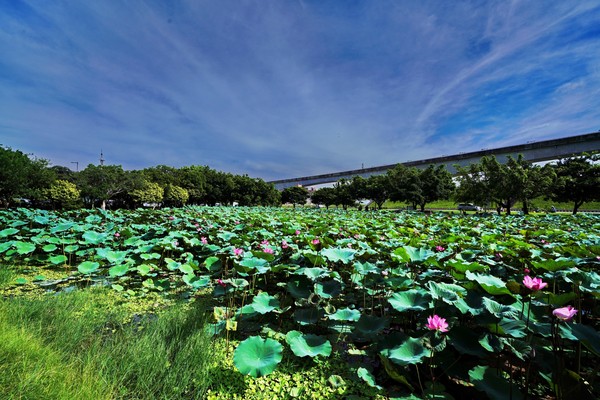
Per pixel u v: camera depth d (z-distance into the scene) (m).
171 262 5.20
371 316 3.19
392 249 5.55
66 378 2.26
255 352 2.61
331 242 5.79
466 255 4.73
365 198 39.03
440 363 2.54
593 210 34.78
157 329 3.17
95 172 26.17
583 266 4.73
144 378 2.41
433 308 3.00
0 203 17.59
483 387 2.13
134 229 8.69
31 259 6.20
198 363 2.66
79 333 3.07
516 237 7.64
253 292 4.57
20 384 2.07
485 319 2.53
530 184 20.58
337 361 2.90
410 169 34.50
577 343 2.57
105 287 4.85
